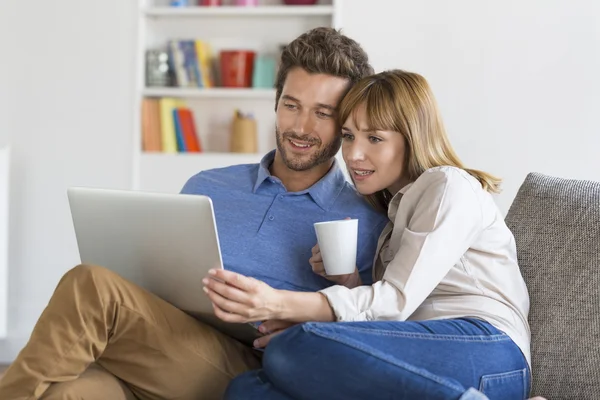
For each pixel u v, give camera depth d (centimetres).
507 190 458
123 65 480
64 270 488
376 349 204
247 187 273
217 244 216
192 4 502
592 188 258
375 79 254
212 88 488
